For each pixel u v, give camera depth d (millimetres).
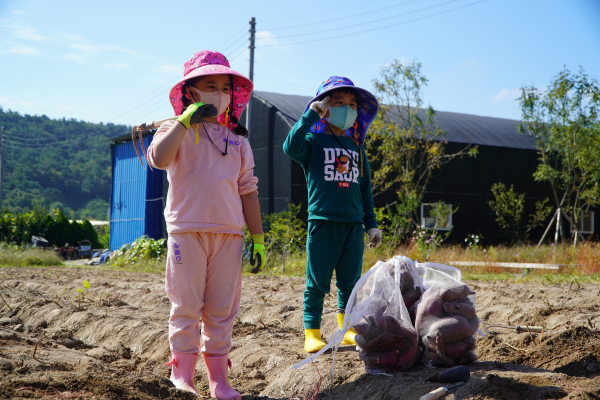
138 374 3008
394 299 3217
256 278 10711
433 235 14906
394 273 3334
